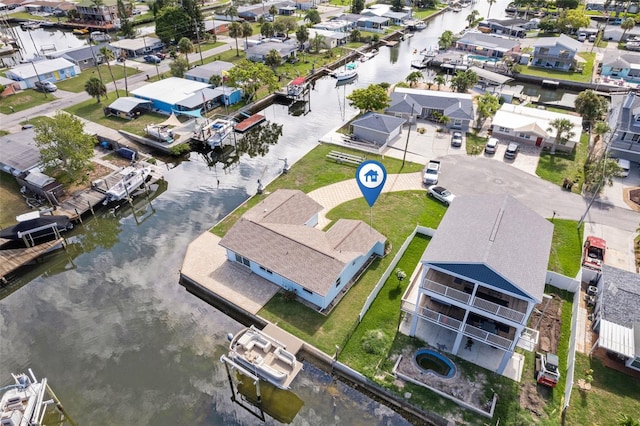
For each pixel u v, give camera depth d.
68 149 45.00
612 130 52.00
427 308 28.39
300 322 31.25
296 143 59.44
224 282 34.81
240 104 69.75
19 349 30.91
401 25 120.19
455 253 25.66
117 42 95.38
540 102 71.19
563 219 41.88
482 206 30.72
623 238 39.25
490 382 27.00
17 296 36.00
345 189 47.09
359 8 127.38
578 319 30.95
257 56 86.38
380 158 53.31
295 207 39.66
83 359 30.00
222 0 158.50
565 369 27.97
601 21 123.25
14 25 123.56
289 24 103.12
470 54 92.81
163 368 29.25
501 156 53.53
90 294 35.69
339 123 65.44
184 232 42.50
